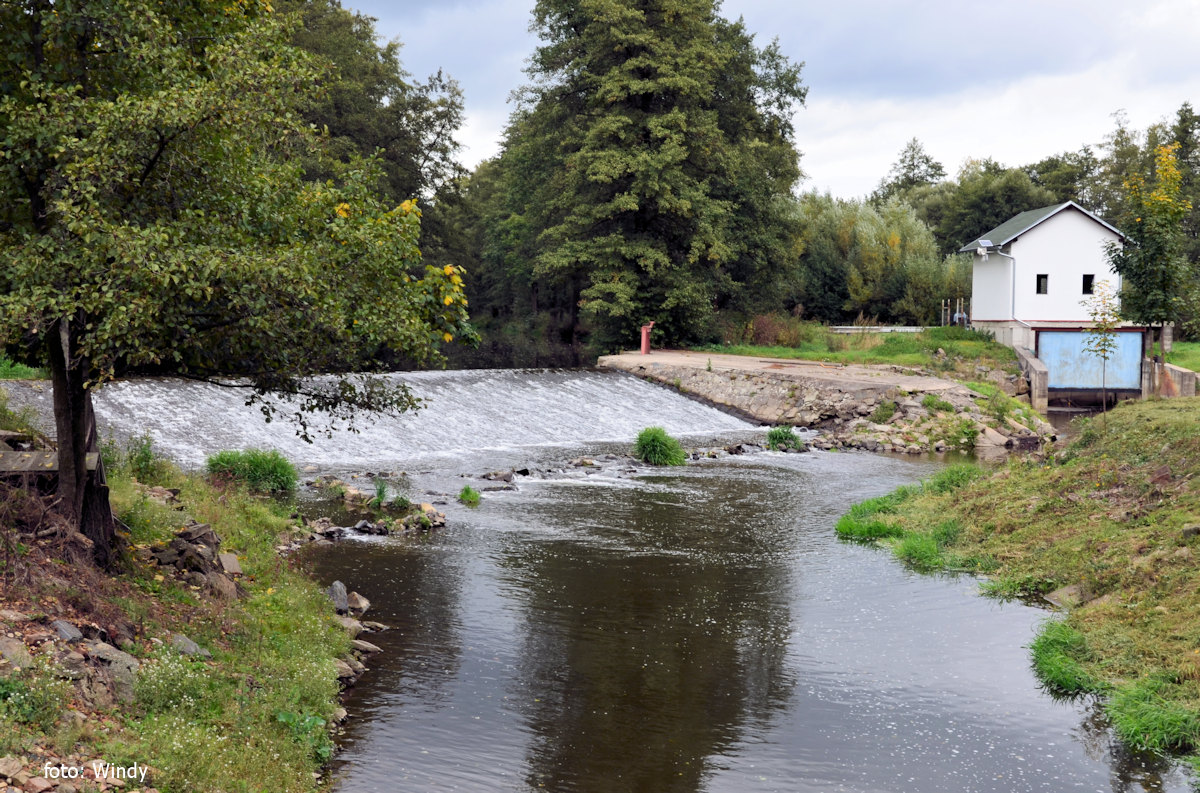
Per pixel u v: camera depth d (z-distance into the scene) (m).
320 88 10.89
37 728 6.64
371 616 12.57
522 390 35.66
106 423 23.22
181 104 9.36
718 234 49.44
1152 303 28.62
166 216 9.93
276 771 7.57
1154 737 9.07
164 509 13.12
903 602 13.69
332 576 14.28
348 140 49.34
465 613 12.85
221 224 10.10
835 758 8.75
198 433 24.41
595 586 14.33
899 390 34.41
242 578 12.21
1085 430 21.61
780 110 57.56
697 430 34.72
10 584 8.45
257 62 9.95
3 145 9.41
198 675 8.55
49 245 8.88
